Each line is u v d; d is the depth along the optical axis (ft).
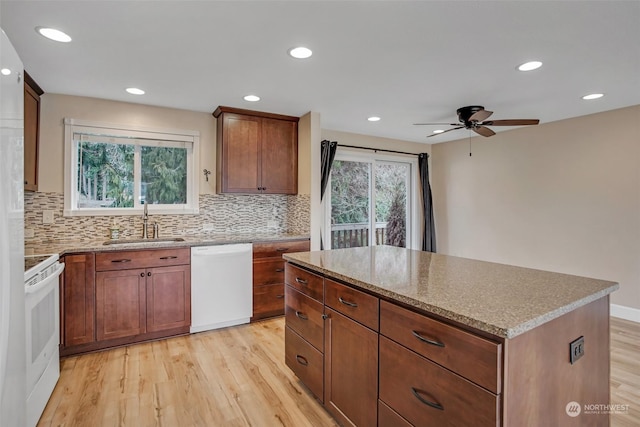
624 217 11.78
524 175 14.78
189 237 11.71
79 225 10.69
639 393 7.20
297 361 7.34
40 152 10.10
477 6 5.70
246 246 11.17
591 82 9.21
